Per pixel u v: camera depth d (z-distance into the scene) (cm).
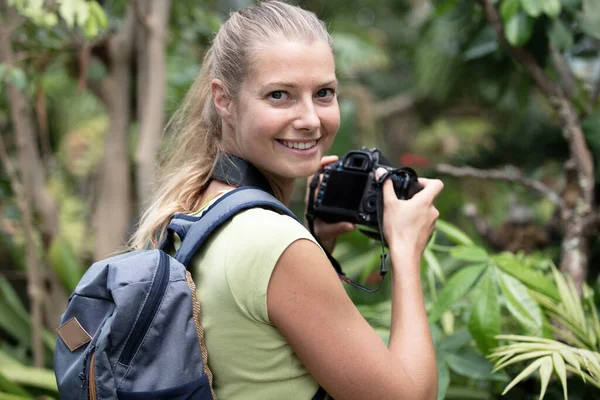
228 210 92
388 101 518
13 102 203
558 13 155
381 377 86
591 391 138
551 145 299
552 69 179
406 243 103
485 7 168
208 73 109
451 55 311
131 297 88
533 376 140
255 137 95
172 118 120
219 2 313
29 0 170
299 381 91
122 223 218
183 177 107
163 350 87
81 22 168
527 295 126
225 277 89
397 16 566
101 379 87
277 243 86
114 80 220
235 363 90
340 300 87
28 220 199
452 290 129
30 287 199
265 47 94
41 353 199
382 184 107
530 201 265
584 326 128
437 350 132
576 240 162
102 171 232
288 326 86
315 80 94
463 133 406
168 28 250
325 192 114
